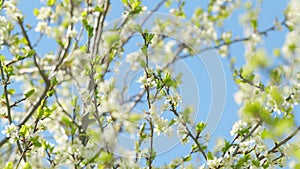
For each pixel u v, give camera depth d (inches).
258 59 189.3
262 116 163.3
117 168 185.2
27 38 234.5
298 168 168.9
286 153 178.7
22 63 263.4
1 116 194.1
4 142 203.6
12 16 235.8
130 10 214.5
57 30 254.2
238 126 182.9
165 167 181.5
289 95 179.2
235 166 178.7
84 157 181.6
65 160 183.8
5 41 225.9
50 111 183.8
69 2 261.9
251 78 203.9
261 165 181.9
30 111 208.2
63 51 250.2
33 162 187.0
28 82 267.4
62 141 219.6
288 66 188.1
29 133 181.3
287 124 160.9
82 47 199.3
